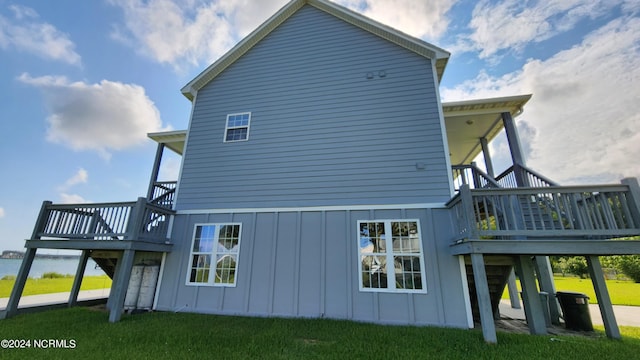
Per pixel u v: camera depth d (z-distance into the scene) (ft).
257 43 27.91
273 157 23.72
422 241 19.15
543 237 18.53
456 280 17.94
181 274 22.17
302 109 24.53
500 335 14.79
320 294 19.54
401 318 17.94
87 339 14.16
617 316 23.12
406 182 20.79
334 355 11.79
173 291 21.84
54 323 17.49
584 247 13.97
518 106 23.39
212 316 19.39
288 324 16.96
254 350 12.39
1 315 19.33
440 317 17.49
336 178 21.97
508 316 22.70
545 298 19.69
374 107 23.15
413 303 18.10
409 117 22.30
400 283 18.66
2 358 11.71
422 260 18.76
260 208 22.56
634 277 61.67
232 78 27.35
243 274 21.16
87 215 21.12
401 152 21.58
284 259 20.85
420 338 14.21
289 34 27.27
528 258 17.03
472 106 23.68
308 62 25.84
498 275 21.07
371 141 22.33
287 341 13.64
